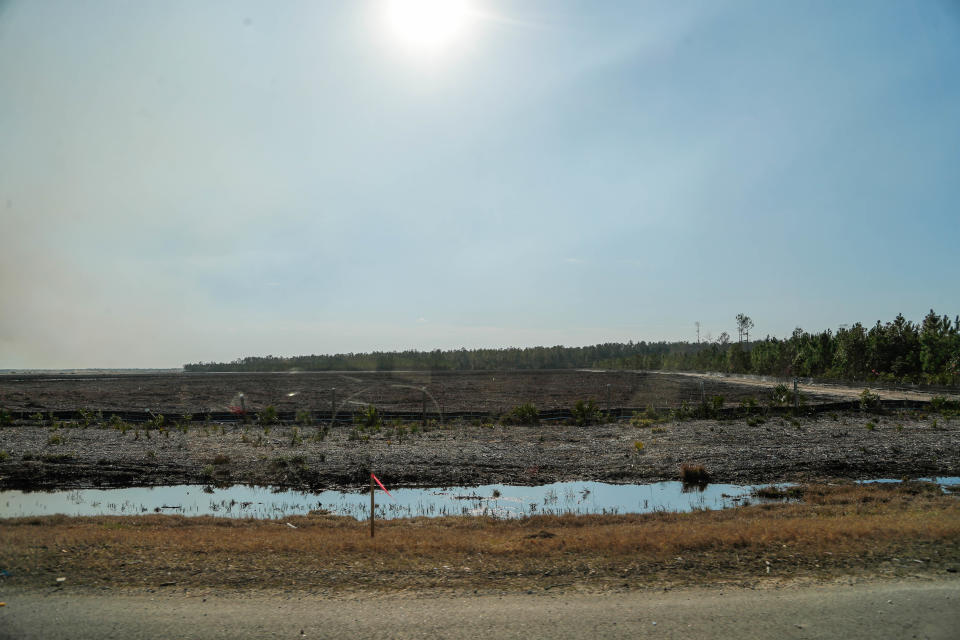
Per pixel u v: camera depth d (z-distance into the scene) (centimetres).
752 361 9256
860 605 639
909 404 4062
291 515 1684
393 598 679
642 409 4300
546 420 3838
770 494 1902
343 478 2209
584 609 638
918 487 1912
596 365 15988
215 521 1494
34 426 3553
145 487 2127
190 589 713
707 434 3030
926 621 593
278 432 3297
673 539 970
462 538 1139
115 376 12181
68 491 2073
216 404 5300
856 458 2377
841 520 1255
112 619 611
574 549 933
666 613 622
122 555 891
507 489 2075
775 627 582
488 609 640
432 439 3019
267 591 706
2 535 1080
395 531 1334
